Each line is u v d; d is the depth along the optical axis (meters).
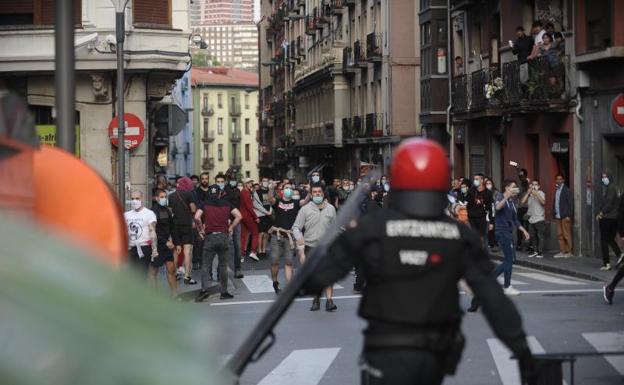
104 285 2.34
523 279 26.30
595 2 33.03
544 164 37.78
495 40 44.38
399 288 5.88
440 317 5.88
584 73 33.72
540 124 38.16
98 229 5.71
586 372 12.44
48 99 34.44
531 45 37.47
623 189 32.97
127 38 33.62
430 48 53.44
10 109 4.38
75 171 5.79
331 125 77.44
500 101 40.16
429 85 53.50
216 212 22.56
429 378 5.86
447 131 51.62
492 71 42.59
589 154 33.88
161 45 34.03
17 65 33.28
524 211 35.62
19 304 2.09
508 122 41.84
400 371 5.80
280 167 111.75
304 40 96.12
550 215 37.25
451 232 5.96
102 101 34.12
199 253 30.61
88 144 34.12
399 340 5.82
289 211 23.03
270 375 12.98
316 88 85.44
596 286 23.92
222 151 175.88
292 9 101.56
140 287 2.46
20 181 4.37
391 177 6.10
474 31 47.09
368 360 5.91
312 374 13.03
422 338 5.82
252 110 180.38
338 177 79.69
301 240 20.45
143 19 34.00
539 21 36.69
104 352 2.08
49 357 2.04
